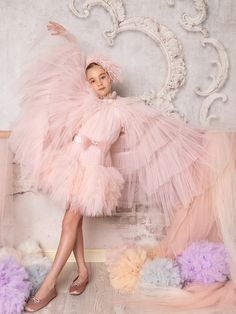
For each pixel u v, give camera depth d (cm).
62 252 192
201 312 175
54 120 198
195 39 232
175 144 209
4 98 232
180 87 235
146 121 204
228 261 194
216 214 206
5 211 220
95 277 218
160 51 232
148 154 207
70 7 225
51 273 189
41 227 242
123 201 231
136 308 180
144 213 240
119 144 209
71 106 198
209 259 193
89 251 242
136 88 234
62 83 202
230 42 233
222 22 231
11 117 233
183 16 228
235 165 209
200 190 211
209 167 209
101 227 243
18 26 229
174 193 214
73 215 193
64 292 199
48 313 177
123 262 208
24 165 210
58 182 186
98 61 202
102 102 200
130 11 229
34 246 234
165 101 232
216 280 192
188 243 212
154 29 227
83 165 187
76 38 229
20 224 240
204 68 234
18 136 204
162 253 217
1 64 230
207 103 235
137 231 243
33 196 239
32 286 192
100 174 184
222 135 213
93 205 182
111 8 225
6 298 171
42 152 196
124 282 201
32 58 212
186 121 235
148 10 229
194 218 212
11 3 227
